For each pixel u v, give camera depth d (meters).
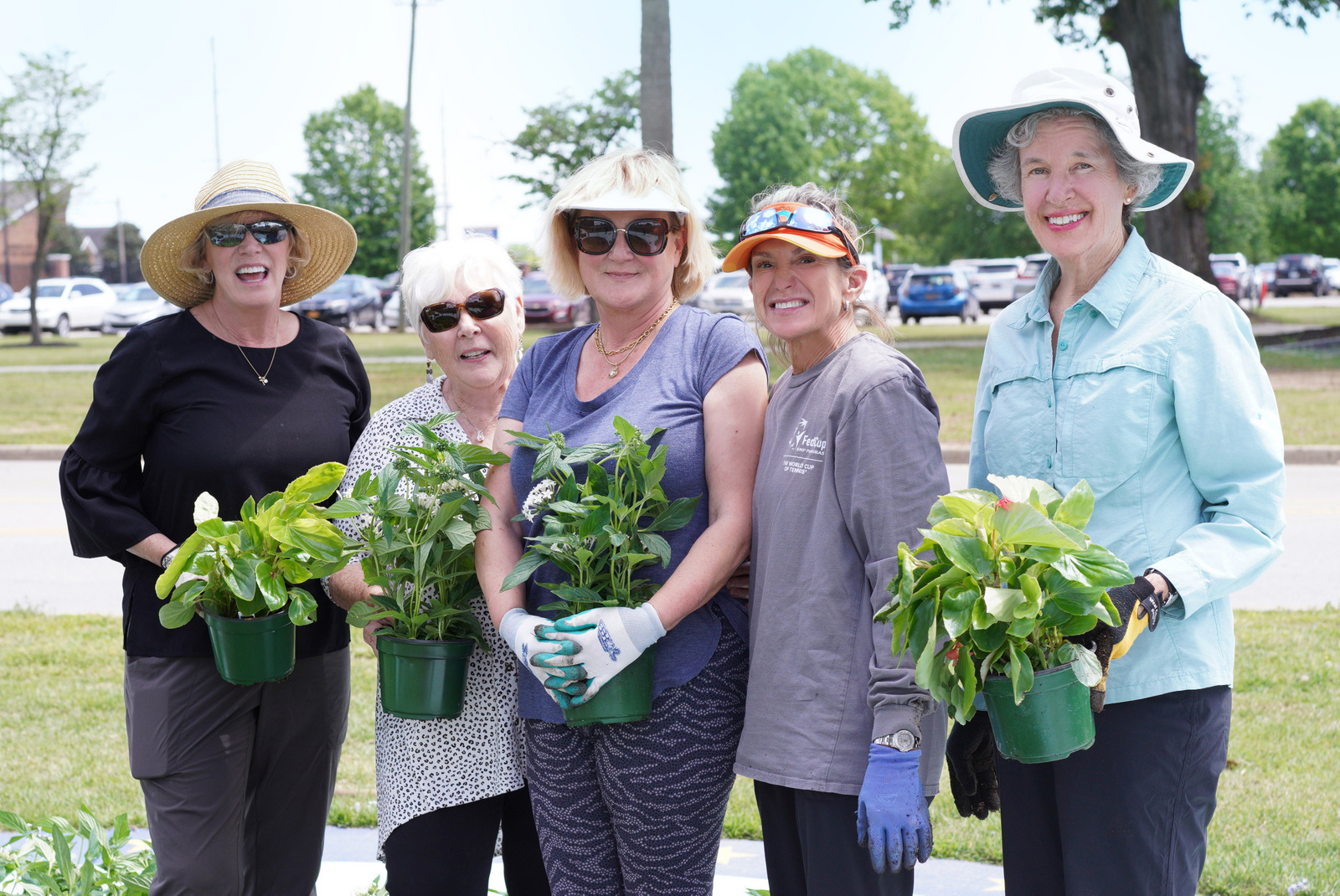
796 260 2.31
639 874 2.43
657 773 2.37
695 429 2.43
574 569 2.38
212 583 2.54
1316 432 12.55
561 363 2.66
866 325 2.50
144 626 2.79
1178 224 19.91
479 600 2.65
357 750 4.77
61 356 25.98
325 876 3.65
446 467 2.45
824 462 2.23
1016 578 1.97
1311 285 44.38
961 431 12.76
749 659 2.43
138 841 3.42
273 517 2.49
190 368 2.85
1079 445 2.25
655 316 2.59
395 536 2.52
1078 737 2.00
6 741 4.84
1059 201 2.28
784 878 2.32
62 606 7.28
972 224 57.59
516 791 2.79
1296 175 65.31
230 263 2.86
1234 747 4.47
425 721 2.64
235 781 2.83
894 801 2.05
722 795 2.43
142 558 2.79
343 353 3.09
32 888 3.05
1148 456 2.21
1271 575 7.44
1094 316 2.32
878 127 74.56
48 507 10.83
